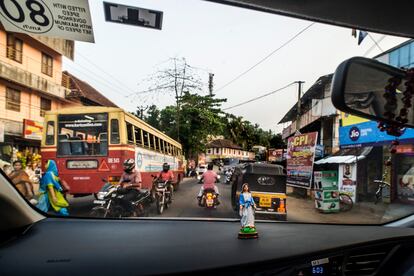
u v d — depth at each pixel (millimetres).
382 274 1884
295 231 2369
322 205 8445
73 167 9203
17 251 1737
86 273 1482
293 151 15625
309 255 1771
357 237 2061
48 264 1570
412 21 1906
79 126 9359
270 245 1928
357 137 12305
